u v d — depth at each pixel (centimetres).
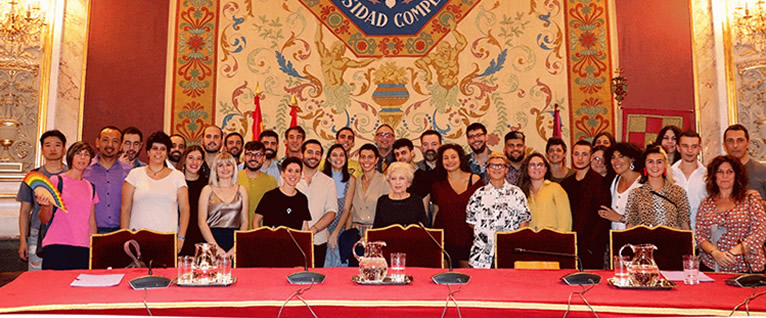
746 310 270
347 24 725
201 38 711
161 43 704
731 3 681
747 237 419
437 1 725
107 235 407
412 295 294
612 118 702
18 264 641
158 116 693
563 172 568
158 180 498
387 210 497
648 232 416
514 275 354
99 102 681
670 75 699
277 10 722
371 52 721
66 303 276
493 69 716
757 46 668
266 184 553
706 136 680
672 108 696
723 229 434
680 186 496
